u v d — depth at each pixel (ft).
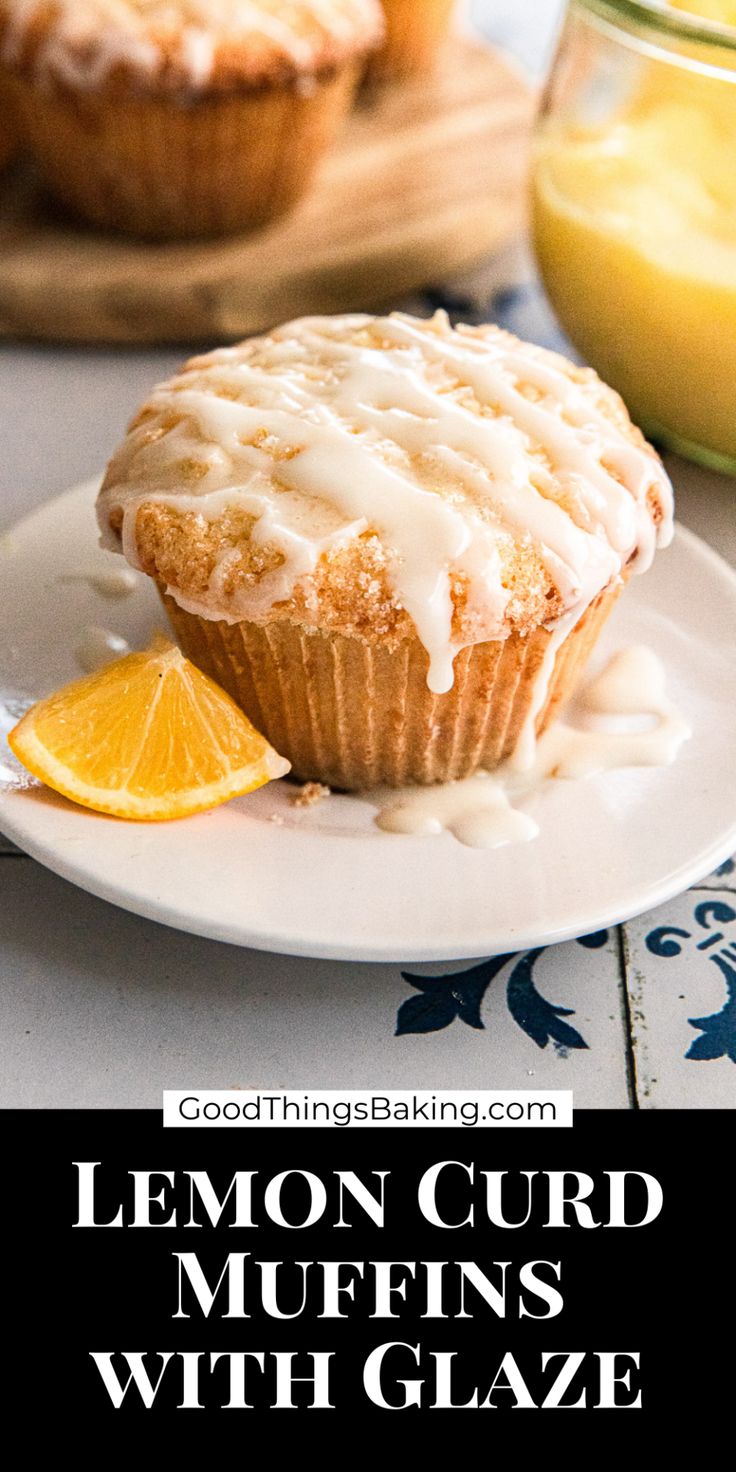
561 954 1.28
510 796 1.31
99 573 1.40
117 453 1.33
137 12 1.62
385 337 1.36
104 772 1.26
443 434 1.28
